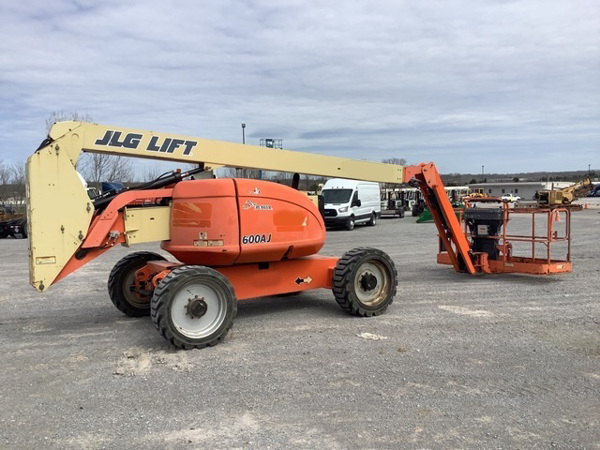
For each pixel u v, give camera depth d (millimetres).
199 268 5555
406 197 42750
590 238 17125
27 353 5492
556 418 3750
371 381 4492
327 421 3734
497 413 3834
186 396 4230
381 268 7000
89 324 6730
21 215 27125
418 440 3438
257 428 3643
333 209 23266
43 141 5727
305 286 6930
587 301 7637
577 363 4922
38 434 3607
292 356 5203
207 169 6461
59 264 5602
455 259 9648
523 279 9594
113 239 5941
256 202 6168
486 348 5398
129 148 5969
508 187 89938
